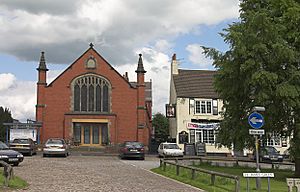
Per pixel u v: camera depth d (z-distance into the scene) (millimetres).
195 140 51719
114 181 18922
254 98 23641
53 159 34406
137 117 50656
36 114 49688
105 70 51125
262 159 38812
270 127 23641
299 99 22406
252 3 25000
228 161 32969
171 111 52531
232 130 25297
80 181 18531
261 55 22656
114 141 49812
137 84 51219
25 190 15078
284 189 18125
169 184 18531
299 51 23188
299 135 22672
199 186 17844
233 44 23703
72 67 50906
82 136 50125
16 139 38938
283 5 23266
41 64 50500
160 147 42500
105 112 50438
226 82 25078
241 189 17156
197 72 56031
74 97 50594
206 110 52781
